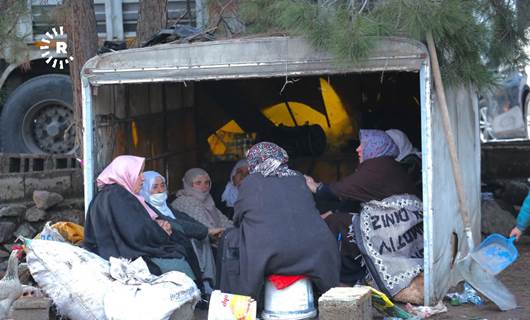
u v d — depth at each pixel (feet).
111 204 18.78
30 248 17.87
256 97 28.76
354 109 28.84
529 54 22.08
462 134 22.50
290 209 18.49
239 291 18.29
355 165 28.76
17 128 30.63
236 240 18.65
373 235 20.01
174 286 17.33
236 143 28.78
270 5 19.56
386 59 18.44
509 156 30.99
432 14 17.78
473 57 19.56
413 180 21.97
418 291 19.44
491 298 19.25
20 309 17.69
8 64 30.89
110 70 19.49
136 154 23.03
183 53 19.20
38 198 24.40
